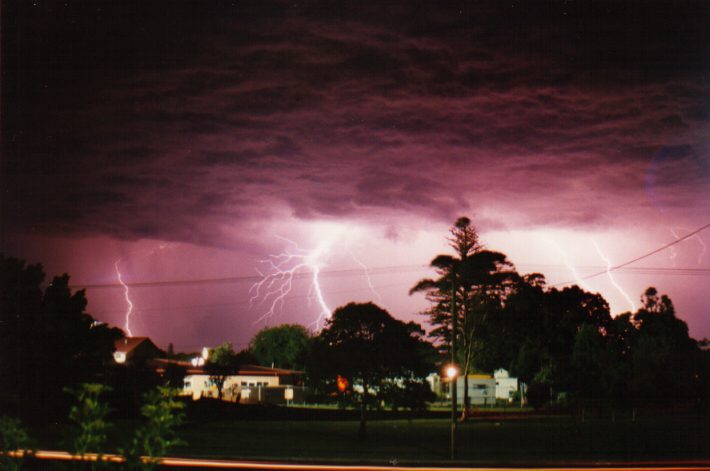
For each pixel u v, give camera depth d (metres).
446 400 73.31
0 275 30.08
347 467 23.66
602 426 42.88
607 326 69.06
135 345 71.88
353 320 36.28
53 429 28.83
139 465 6.05
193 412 47.16
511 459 27.89
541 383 56.41
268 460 25.56
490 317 60.69
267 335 102.38
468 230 60.06
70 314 32.00
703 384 51.97
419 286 60.44
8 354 29.56
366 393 35.94
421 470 22.95
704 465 25.92
